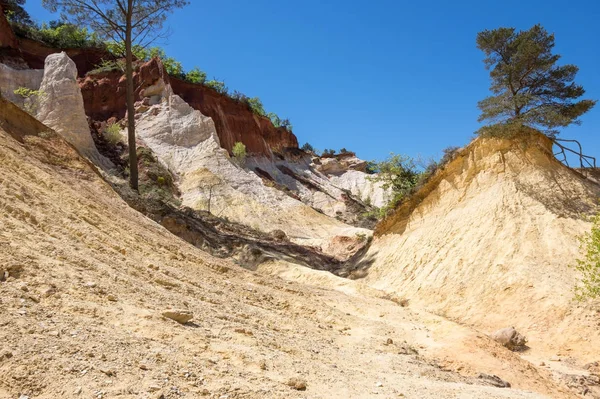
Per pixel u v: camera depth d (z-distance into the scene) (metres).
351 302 13.63
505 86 23.09
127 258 8.95
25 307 4.68
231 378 4.64
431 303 16.88
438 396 5.77
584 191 18.25
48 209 8.98
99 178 15.71
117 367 4.05
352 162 88.12
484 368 8.78
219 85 62.88
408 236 23.33
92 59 50.09
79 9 27.09
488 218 18.88
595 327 12.16
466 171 22.17
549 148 20.69
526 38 22.33
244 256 23.56
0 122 13.96
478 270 17.02
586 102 21.11
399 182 29.02
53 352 3.92
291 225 38.47
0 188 8.26
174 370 4.41
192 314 6.70
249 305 9.73
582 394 8.95
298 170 71.44
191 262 11.94
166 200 29.31
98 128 41.47
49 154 14.91
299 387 4.95
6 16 44.41
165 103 47.25
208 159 42.66
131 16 28.69
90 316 5.20
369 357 7.98
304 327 9.23
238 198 38.19
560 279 14.66
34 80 39.22
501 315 14.32
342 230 40.53
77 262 6.88
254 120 64.19
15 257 5.79
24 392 3.31
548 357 11.55
